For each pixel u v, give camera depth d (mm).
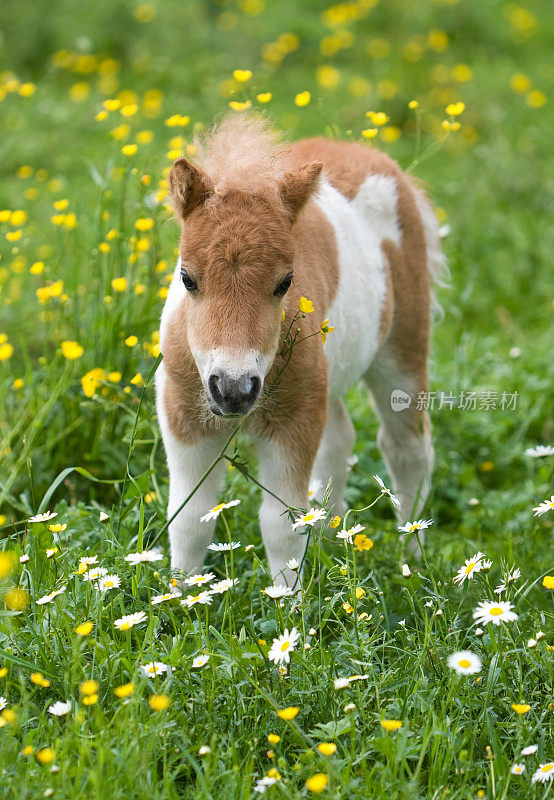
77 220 10891
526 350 11945
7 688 5641
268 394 6469
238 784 4938
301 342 6477
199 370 6023
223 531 7648
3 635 5984
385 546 7773
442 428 10016
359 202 8055
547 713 5578
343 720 5219
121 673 5738
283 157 6730
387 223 8273
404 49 20922
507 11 24141
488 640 6016
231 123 6895
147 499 7414
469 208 15406
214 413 5895
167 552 7469
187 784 5211
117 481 7152
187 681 5641
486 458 9906
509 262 14125
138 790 4820
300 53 20547
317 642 5898
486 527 8727
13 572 6586
